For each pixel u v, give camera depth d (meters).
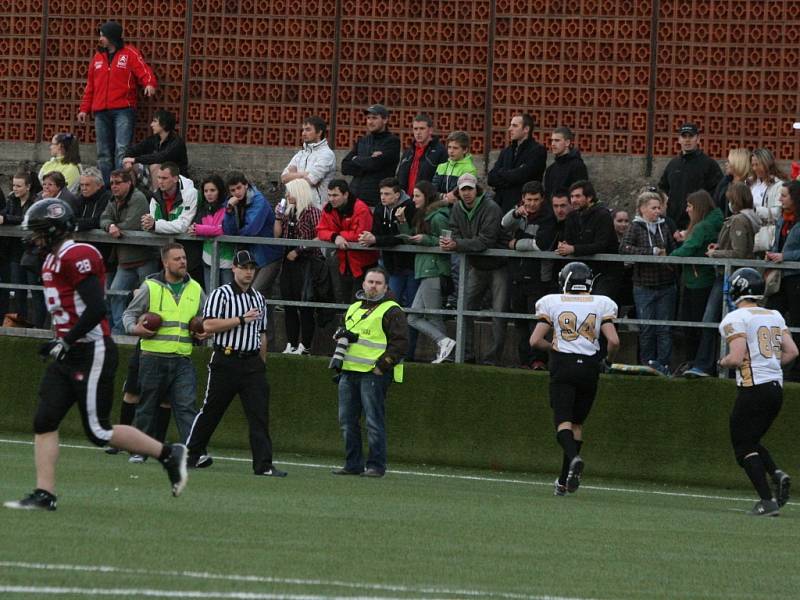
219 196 62.44
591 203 56.59
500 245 58.78
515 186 60.72
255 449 50.28
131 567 26.27
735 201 55.44
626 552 32.88
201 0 74.19
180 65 74.31
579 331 47.53
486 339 62.34
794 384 55.09
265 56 73.56
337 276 61.19
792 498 54.06
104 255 63.53
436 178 61.66
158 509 36.16
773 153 68.94
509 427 58.50
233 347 50.16
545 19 70.69
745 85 69.19
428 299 59.22
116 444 33.25
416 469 57.66
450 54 71.81
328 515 37.31
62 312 32.56
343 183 59.66
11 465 48.31
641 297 57.00
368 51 72.62
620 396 57.22
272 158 73.44
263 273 61.78
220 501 39.38
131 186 62.34
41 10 75.94
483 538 34.09
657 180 69.50
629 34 69.94
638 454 56.97
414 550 31.06
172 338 51.84
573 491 47.38
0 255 65.69
